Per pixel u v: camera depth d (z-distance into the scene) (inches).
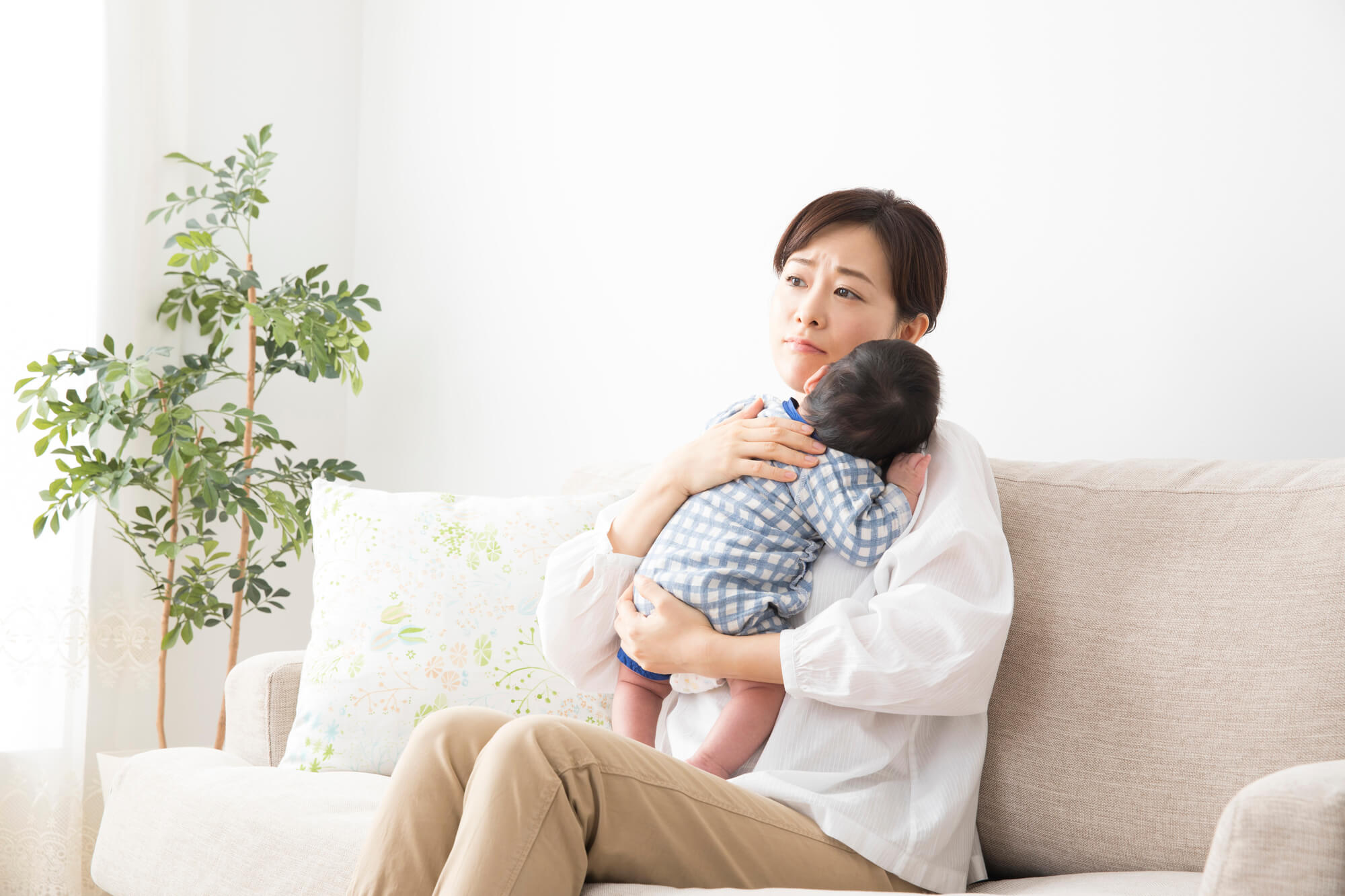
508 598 65.6
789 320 59.9
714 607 49.6
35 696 93.1
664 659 49.8
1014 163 75.7
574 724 40.7
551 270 104.7
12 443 94.0
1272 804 30.0
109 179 99.5
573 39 104.7
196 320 109.3
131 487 103.0
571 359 102.3
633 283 97.9
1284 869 29.6
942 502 50.1
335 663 63.9
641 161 98.3
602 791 40.0
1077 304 72.3
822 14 86.7
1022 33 75.7
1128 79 70.7
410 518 68.6
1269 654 46.0
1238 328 65.4
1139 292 69.6
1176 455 67.6
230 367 112.7
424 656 63.5
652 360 95.8
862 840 44.4
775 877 42.9
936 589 46.9
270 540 115.1
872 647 45.8
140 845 55.9
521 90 109.0
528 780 38.3
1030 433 74.1
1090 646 50.6
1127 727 48.4
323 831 49.4
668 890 38.9
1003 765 51.2
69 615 94.3
